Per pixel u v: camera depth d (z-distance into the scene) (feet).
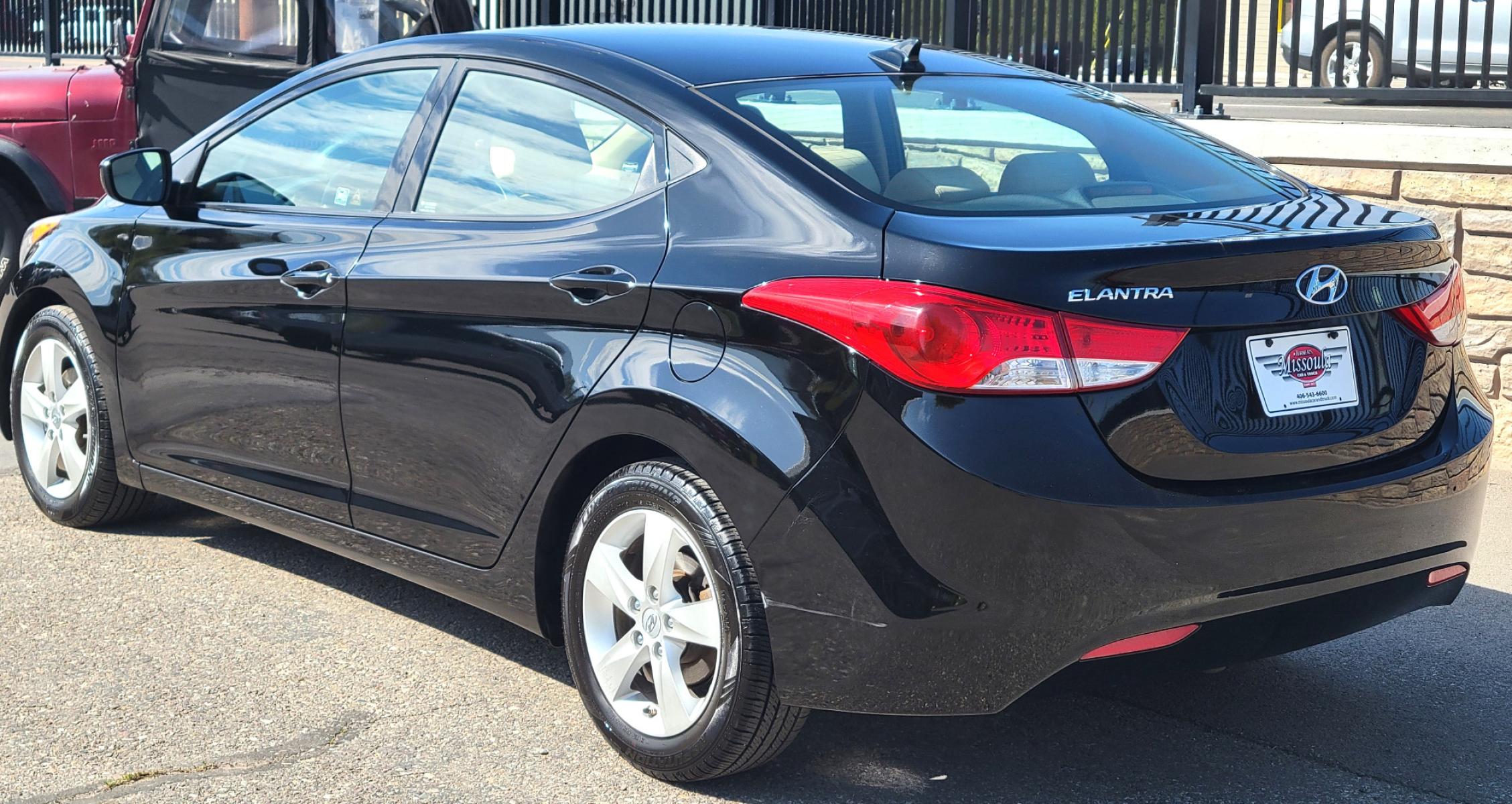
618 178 11.16
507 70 12.35
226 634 13.41
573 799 10.40
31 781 10.50
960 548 9.02
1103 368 9.05
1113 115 12.34
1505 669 12.99
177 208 14.87
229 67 26.32
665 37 12.42
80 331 15.78
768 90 11.30
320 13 25.63
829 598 9.43
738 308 9.79
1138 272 9.14
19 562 15.28
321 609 14.11
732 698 9.98
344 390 12.65
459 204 12.19
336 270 12.64
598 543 10.82
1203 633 9.57
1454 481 10.36
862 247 9.50
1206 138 12.50
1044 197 10.44
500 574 11.63
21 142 27.84
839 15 30.68
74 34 38.78
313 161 13.74
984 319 8.98
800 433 9.41
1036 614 9.09
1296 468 9.64
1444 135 19.45
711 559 9.96
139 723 11.50
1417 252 10.37
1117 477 9.05
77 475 16.19
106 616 13.78
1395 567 10.17
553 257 11.04
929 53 12.95
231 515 14.43
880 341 9.14
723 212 10.34
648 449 10.77
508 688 12.35
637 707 10.84
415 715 11.78
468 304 11.48
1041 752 11.27
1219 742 11.49
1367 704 12.24
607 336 10.57
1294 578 9.67
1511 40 23.50
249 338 13.56
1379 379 10.11
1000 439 8.93
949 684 9.30
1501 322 19.38
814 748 11.25
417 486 12.19
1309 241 9.72
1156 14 25.09
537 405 10.94
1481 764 11.11
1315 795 10.59
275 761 10.90
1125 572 9.13
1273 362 9.61
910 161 10.59
